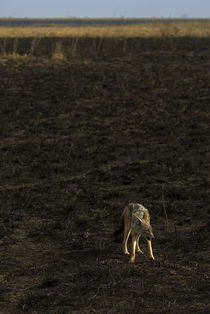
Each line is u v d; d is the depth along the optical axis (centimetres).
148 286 877
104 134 2155
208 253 1018
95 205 1349
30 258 1034
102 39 4409
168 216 1251
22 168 1741
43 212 1315
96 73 3244
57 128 2266
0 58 3588
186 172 1608
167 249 1058
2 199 1422
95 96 2778
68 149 1953
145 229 952
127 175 1611
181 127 2188
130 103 2622
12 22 12444
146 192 1438
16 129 2267
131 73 3238
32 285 905
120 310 793
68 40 4384
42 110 2561
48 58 3641
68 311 795
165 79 3069
